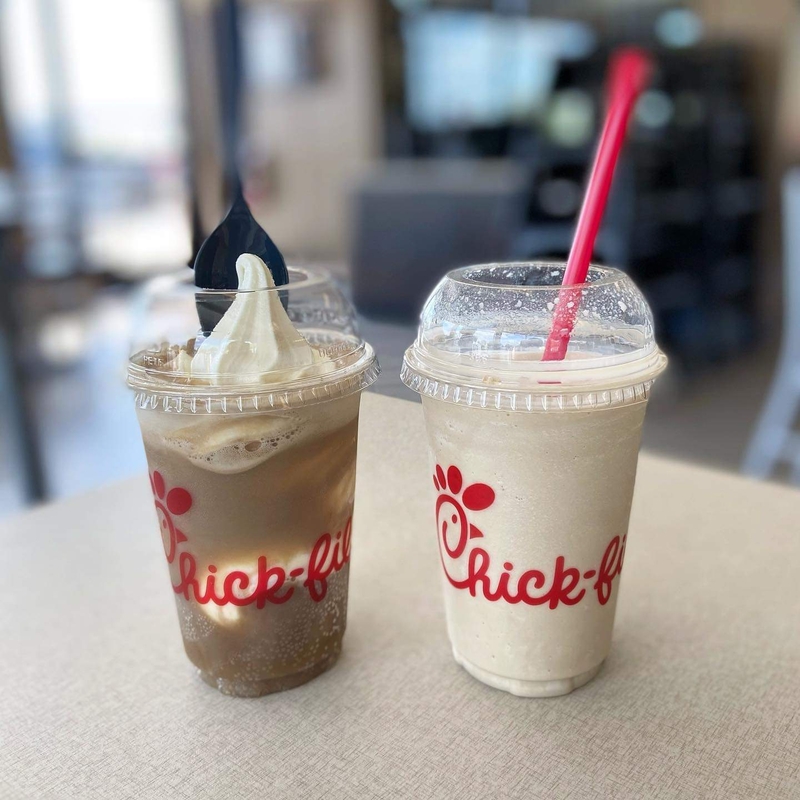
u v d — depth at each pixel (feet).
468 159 7.04
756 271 7.01
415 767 0.98
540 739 1.02
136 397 1.03
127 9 6.11
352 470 1.14
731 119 6.47
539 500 1.01
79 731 1.06
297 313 1.14
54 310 5.84
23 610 1.34
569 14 6.51
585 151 5.92
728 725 1.03
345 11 7.04
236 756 1.01
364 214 4.38
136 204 6.37
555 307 0.99
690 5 6.41
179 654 1.22
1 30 6.23
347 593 1.19
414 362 1.08
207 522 1.04
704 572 1.38
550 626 1.07
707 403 5.48
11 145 6.37
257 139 7.42
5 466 4.30
